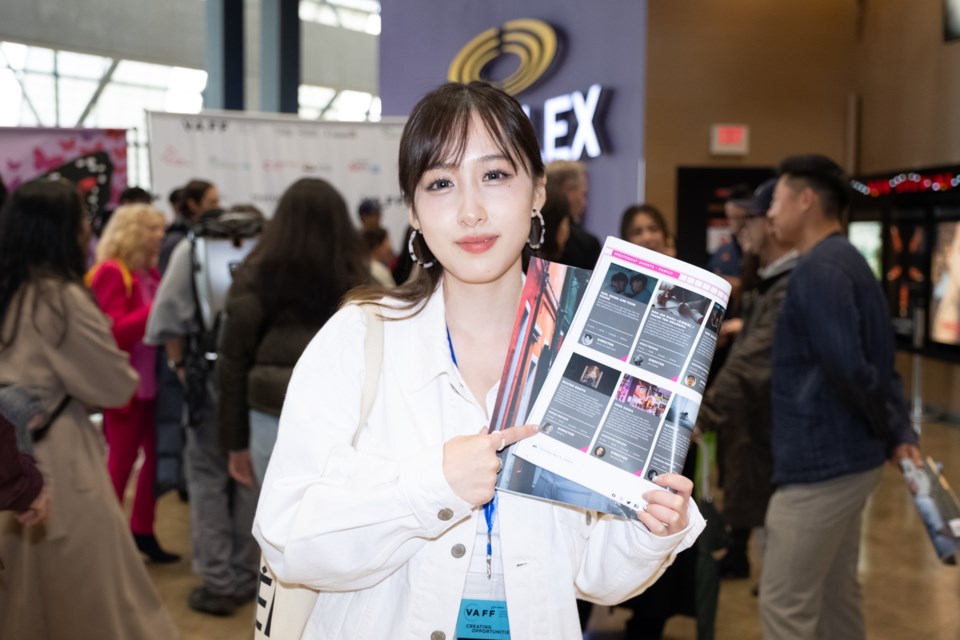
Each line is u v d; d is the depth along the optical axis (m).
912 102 6.59
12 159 5.39
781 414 2.22
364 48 15.70
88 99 12.48
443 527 0.98
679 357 1.00
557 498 0.98
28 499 1.70
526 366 1.01
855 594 2.39
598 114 7.13
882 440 2.18
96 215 5.51
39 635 2.20
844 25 7.13
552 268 1.03
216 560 3.22
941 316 6.53
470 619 1.08
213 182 5.84
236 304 2.63
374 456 1.06
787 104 7.11
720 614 3.25
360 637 1.08
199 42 13.34
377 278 3.22
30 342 2.17
